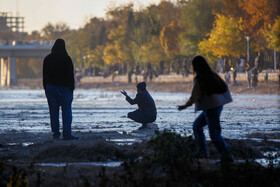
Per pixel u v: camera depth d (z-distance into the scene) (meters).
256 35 119.62
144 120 32.44
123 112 52.66
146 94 32.62
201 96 17.81
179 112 51.22
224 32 120.44
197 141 18.34
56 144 22.66
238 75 120.69
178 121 39.66
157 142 16.36
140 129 32.78
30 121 41.84
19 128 35.25
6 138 28.27
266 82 104.69
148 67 155.38
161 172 15.21
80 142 22.64
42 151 20.61
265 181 14.66
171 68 183.88
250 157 19.48
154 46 186.38
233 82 109.25
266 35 112.94
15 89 186.00
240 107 58.41
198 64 17.78
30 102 79.38
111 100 83.94
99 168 17.06
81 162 19.42
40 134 30.55
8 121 41.84
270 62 118.06
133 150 21.56
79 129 33.75
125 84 164.25
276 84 100.31
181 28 174.88
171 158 15.39
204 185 14.27
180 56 176.75
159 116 45.38
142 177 14.77
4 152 22.34
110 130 32.88
